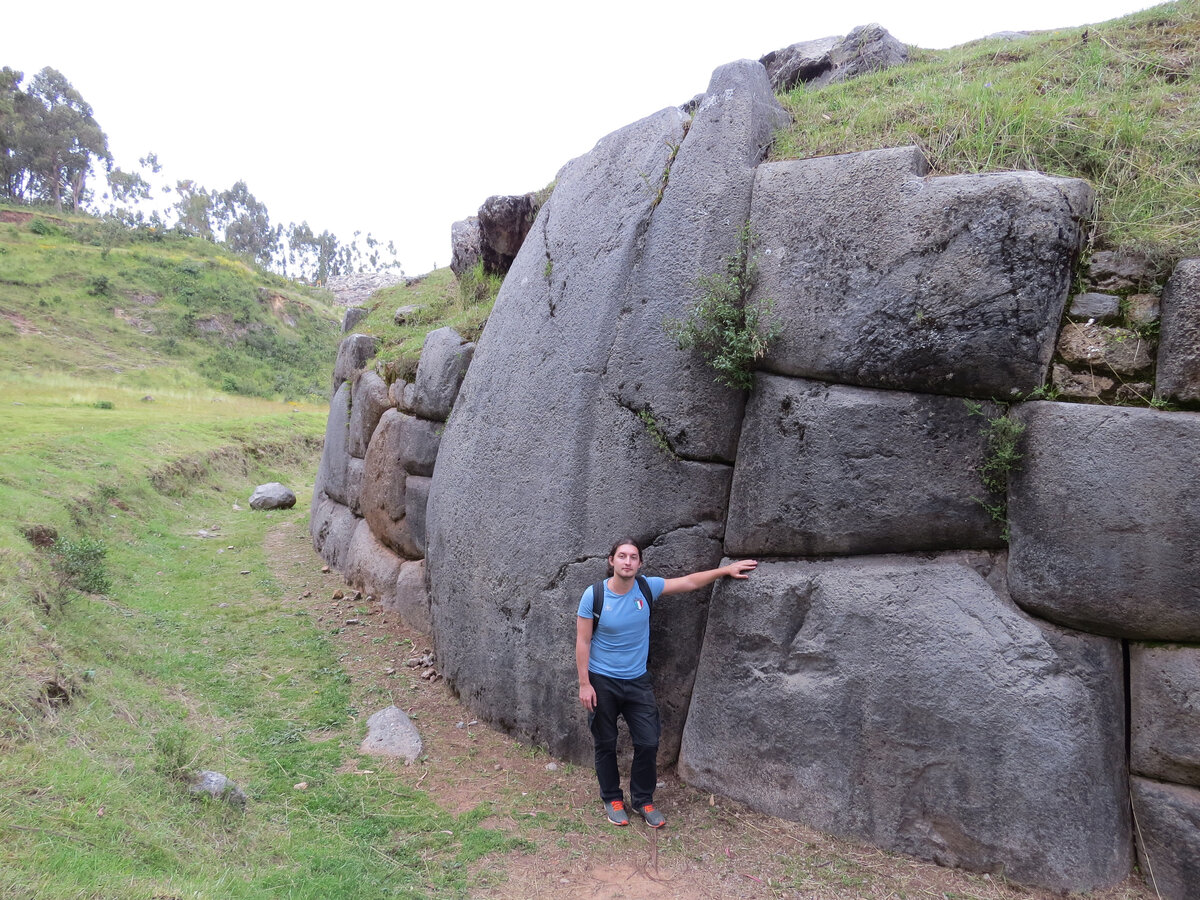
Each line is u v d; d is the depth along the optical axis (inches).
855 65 268.4
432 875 135.6
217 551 382.9
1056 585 133.4
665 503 173.3
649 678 160.9
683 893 132.6
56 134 2591.0
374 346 402.0
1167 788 129.1
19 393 858.1
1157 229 137.5
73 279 1582.2
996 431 140.3
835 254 155.9
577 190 215.3
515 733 195.6
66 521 317.4
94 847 111.3
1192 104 160.6
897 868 137.2
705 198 175.6
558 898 130.8
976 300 140.0
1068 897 126.4
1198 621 123.6
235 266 2000.5
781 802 153.3
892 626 144.7
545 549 189.9
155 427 602.2
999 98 174.7
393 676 233.3
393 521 309.1
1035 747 130.0
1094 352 136.0
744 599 162.6
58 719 150.3
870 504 151.1
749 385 167.3
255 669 231.6
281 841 139.9
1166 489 124.0
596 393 185.2
